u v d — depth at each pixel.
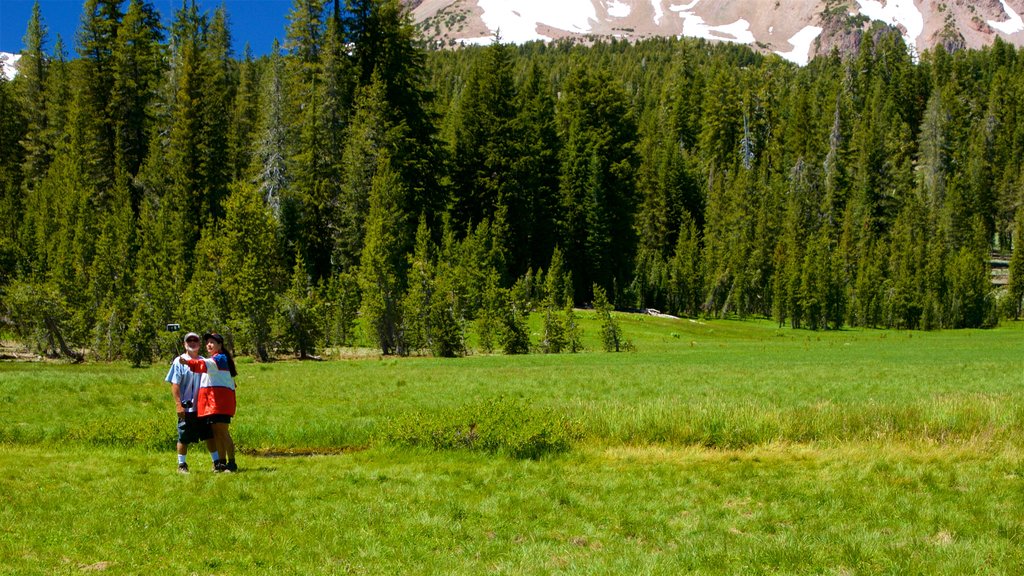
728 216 114.25
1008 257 153.38
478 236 70.50
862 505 10.86
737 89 152.62
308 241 67.50
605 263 87.94
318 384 28.50
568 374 33.50
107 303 47.00
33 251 54.53
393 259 59.62
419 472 12.98
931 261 118.25
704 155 143.25
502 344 54.75
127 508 9.89
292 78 72.75
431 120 81.81
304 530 9.16
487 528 9.57
